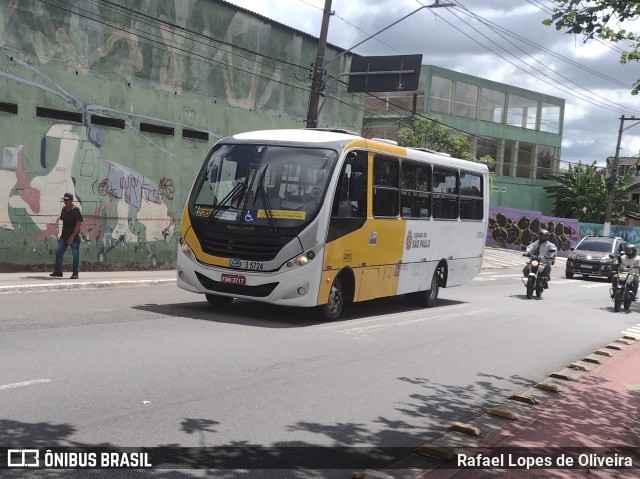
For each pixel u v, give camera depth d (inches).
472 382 325.7
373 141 487.2
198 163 795.4
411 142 1494.8
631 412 292.0
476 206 674.8
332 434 228.1
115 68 690.8
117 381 263.7
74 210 584.4
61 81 641.0
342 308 514.9
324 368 321.7
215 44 800.9
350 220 455.8
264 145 452.1
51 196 640.4
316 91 745.0
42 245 634.8
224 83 820.0
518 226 1919.3
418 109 1872.5
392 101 1892.2
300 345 371.2
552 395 313.1
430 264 587.5
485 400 295.0
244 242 429.4
